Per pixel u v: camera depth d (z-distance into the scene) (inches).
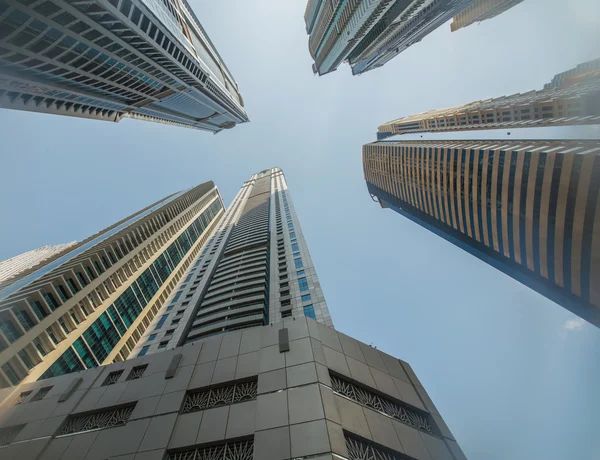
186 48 2765.7
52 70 2041.1
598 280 1800.0
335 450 566.3
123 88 2802.7
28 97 2297.0
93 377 962.1
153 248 3280.0
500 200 2384.4
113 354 2202.3
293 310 1604.3
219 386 783.1
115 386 882.8
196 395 784.3
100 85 2561.5
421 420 787.4
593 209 1754.4
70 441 743.1
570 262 1929.1
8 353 1407.5
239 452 616.1
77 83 2365.9
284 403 677.9
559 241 1958.7
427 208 3668.8
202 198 5821.9
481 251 2903.5
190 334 1605.6
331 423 621.0
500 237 2485.2
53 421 813.2
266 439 607.8
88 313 2064.5
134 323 2581.2
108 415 802.2
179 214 4288.9
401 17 4404.5
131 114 3831.2
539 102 3934.5
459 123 5674.2
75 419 824.9
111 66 2338.8
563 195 1884.8
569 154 1854.1
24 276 2386.8
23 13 1480.1
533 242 2158.0
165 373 863.7
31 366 1512.1
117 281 2496.3
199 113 5044.3
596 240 1758.1
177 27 2677.2
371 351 939.3
